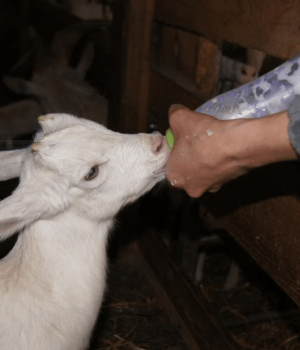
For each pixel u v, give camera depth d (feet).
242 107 1.65
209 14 2.38
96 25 5.17
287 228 2.02
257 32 2.04
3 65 6.45
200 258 3.33
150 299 3.20
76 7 6.44
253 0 2.04
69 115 2.12
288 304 3.16
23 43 6.40
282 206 2.03
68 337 2.02
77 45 5.14
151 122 3.21
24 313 1.90
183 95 2.74
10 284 1.93
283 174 1.99
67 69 4.93
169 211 3.41
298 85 1.53
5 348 1.86
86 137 1.97
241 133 1.37
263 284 3.36
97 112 4.62
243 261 3.42
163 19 2.87
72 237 2.02
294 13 1.84
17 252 2.03
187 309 2.89
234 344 2.48
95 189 1.98
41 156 1.87
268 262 2.16
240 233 2.35
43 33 6.10
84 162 1.92
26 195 1.84
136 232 3.51
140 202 3.41
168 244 3.57
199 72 2.70
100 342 2.88
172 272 3.07
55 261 1.98
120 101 3.26
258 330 3.01
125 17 3.02
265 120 1.34
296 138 1.26
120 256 3.51
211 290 3.34
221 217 2.51
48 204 1.88
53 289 1.97
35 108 4.85
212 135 1.44
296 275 2.00
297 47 1.85
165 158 2.07
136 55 3.12
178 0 2.67
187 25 2.61
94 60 4.96
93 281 2.08
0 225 1.75
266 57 2.34
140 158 2.02
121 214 3.40
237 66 2.49
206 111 1.71
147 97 3.24
